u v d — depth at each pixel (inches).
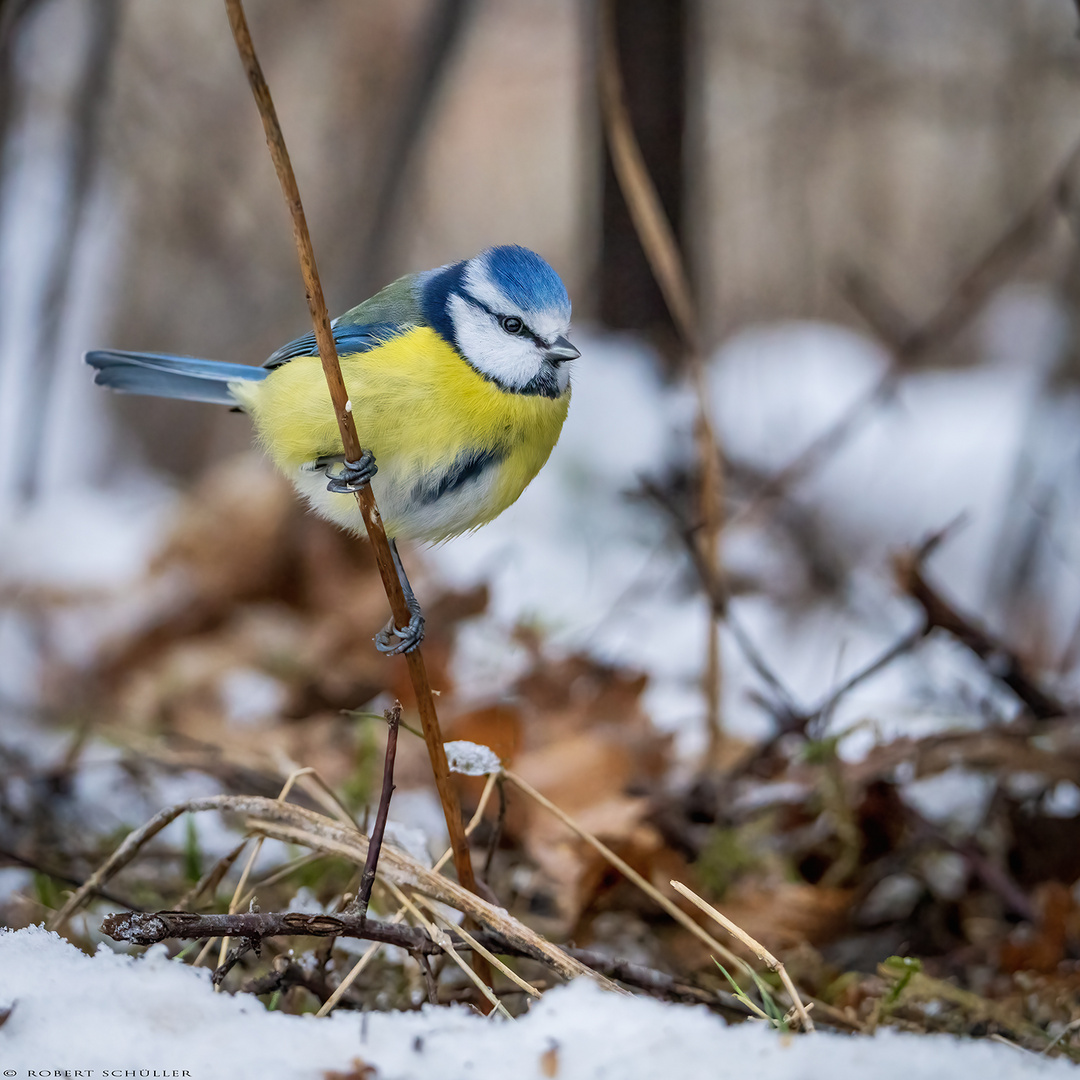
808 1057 142.1
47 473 545.0
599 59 326.6
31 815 284.4
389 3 636.1
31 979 155.3
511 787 267.1
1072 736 265.6
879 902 276.2
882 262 652.7
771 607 428.1
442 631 373.4
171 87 641.6
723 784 280.2
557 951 183.3
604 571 430.6
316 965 186.7
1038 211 402.0
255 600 426.6
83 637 425.4
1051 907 234.4
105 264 626.8
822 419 514.6
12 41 434.9
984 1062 144.3
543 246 756.6
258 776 285.9
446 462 239.6
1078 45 533.3
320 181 638.5
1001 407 534.0
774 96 660.7
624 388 445.4
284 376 245.1
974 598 467.5
